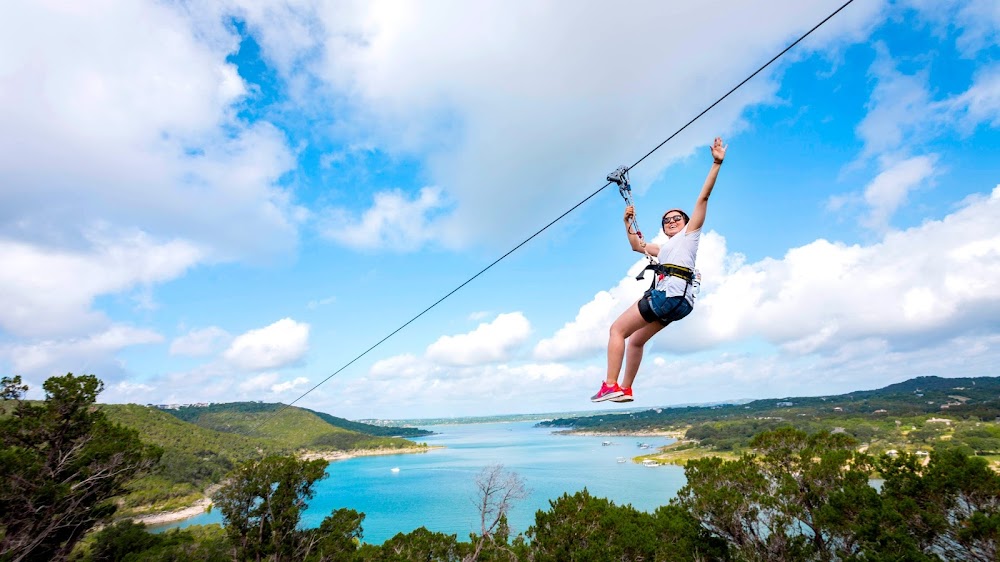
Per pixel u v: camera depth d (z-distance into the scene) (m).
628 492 87.06
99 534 33.94
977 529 14.50
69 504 24.70
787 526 19.12
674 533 21.89
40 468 24.20
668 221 4.67
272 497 30.58
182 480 113.88
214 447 153.38
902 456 18.41
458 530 69.38
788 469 21.73
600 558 19.12
